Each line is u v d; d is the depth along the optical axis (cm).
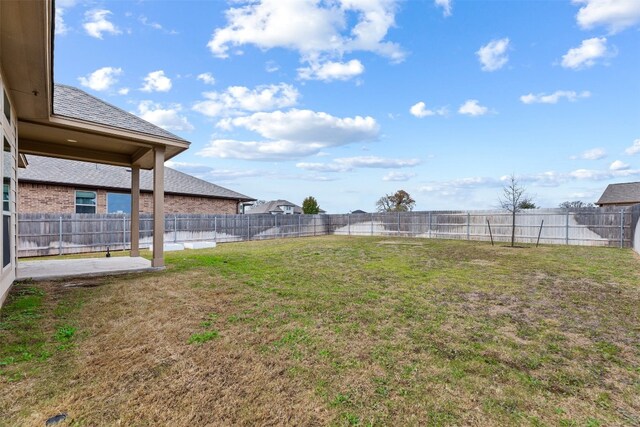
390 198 3812
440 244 1466
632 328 396
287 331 373
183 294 526
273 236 1947
